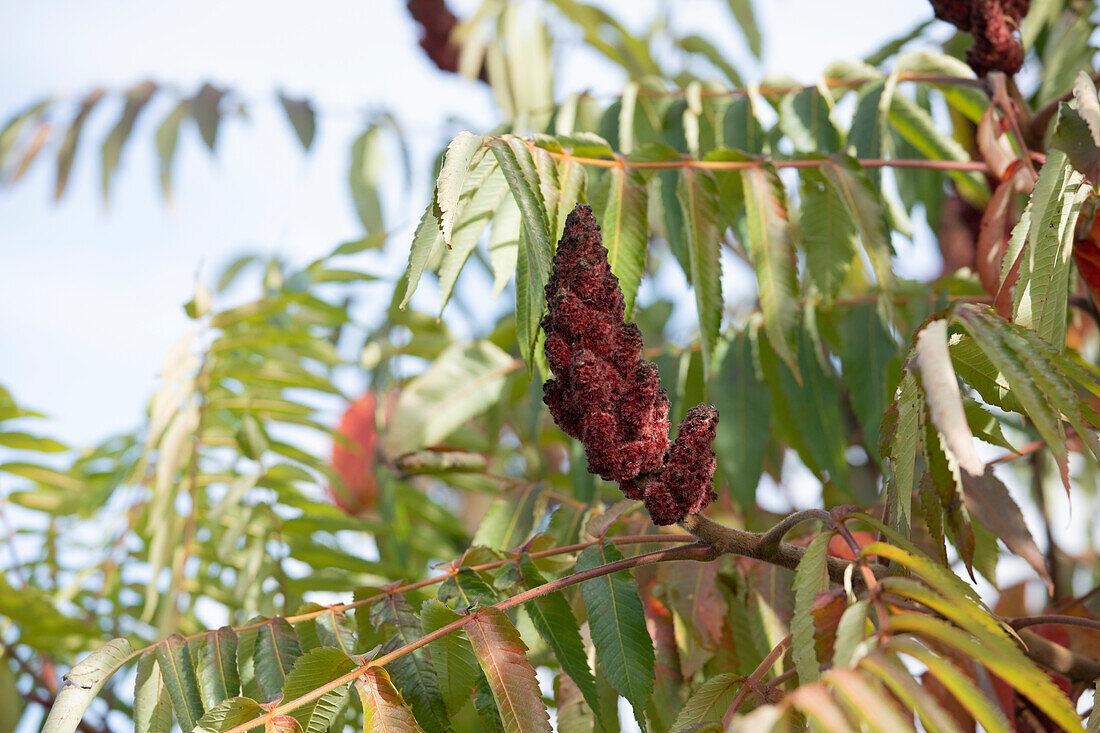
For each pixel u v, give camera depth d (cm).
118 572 210
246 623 161
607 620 159
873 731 137
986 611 146
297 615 161
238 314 195
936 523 152
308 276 223
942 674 137
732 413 189
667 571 172
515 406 279
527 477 268
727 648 170
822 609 153
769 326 168
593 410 149
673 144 193
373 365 235
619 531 176
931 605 142
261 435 206
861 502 225
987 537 168
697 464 151
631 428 150
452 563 163
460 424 206
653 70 302
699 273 167
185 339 193
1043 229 154
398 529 215
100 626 212
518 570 162
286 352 230
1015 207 173
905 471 150
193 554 206
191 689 157
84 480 231
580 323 150
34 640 195
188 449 192
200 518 205
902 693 135
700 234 167
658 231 238
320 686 151
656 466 151
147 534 209
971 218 232
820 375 189
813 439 188
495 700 153
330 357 243
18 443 212
